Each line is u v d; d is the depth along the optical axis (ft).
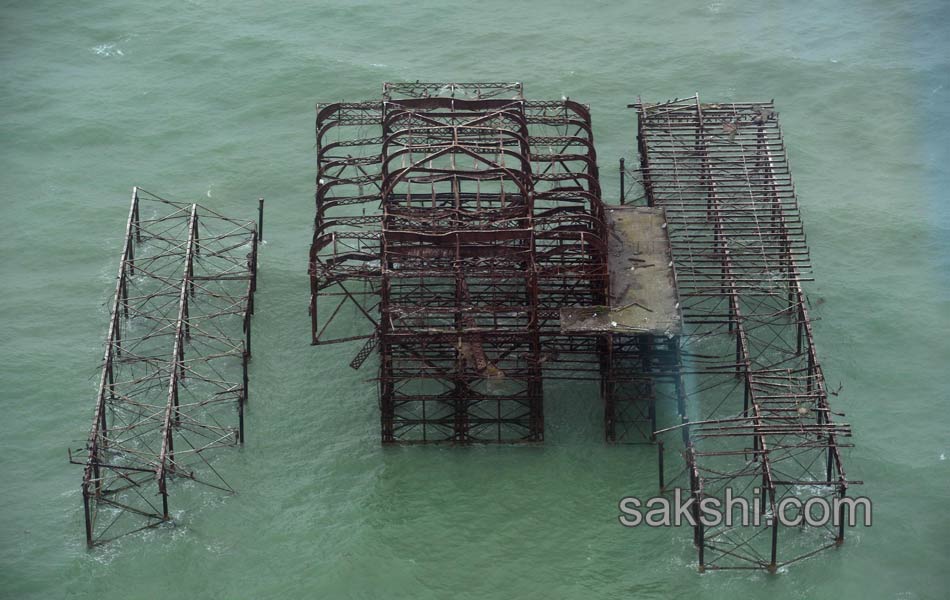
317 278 416.67
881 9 569.23
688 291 454.81
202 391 428.15
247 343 435.12
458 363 404.57
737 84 536.83
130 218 451.94
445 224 411.54
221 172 503.20
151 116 524.93
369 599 374.43
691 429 412.57
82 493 385.29
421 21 568.41
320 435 416.26
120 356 432.66
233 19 568.41
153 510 394.11
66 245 475.31
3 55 547.90
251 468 406.82
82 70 543.80
